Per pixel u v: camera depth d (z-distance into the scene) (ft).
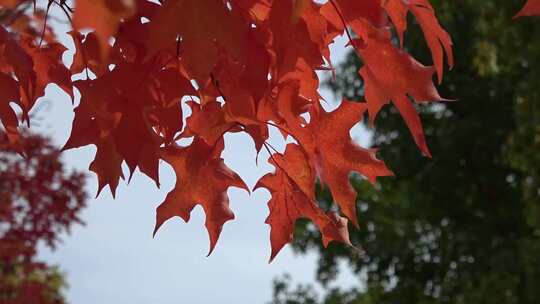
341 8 7.81
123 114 8.24
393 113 75.97
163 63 8.24
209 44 7.09
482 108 76.54
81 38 8.84
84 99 8.63
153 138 8.26
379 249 80.07
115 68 8.18
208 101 8.63
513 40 59.31
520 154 58.34
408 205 79.56
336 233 9.61
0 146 33.01
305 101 8.31
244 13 7.74
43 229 37.24
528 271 63.26
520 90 58.95
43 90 9.38
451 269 79.51
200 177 9.68
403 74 8.18
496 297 66.80
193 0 7.12
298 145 9.20
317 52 7.57
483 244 77.25
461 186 77.46
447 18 70.90
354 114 8.77
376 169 8.89
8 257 37.83
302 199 9.69
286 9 7.54
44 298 38.78
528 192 58.65
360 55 8.25
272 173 9.66
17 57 8.75
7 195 36.58
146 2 7.96
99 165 8.73
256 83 7.48
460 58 73.20
